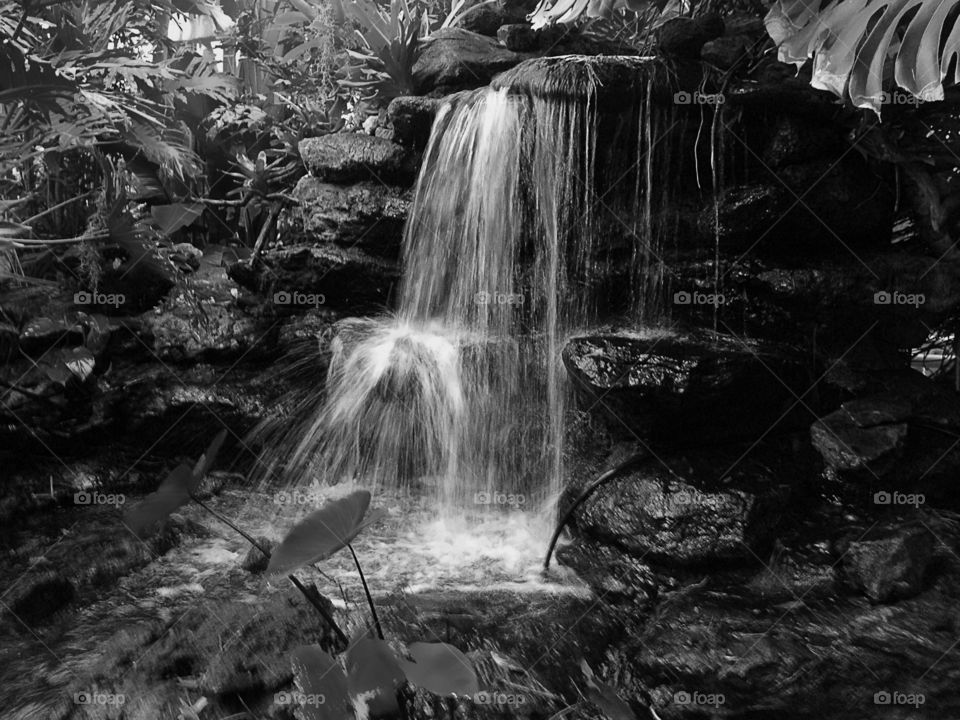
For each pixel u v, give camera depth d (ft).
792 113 11.20
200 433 12.55
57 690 6.66
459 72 15.37
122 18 14.76
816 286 10.77
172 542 10.09
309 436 12.88
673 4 14.28
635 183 11.97
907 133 11.01
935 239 11.10
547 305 12.55
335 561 9.75
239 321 14.14
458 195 13.42
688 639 7.54
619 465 10.02
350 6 16.63
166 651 6.88
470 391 12.12
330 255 14.19
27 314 12.44
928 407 10.19
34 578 8.59
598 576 9.09
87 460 11.78
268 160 19.27
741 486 9.24
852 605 7.92
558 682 7.11
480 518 11.33
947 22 9.71
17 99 11.92
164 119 15.57
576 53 14.97
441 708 6.46
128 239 13.08
